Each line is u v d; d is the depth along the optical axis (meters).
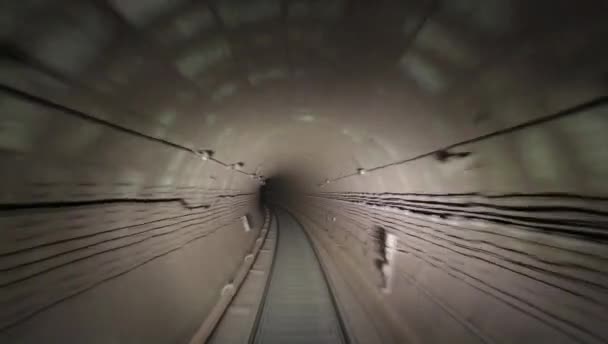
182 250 6.62
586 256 2.75
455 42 3.04
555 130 2.85
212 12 3.08
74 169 3.22
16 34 2.02
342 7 3.12
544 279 3.22
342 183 14.23
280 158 17.16
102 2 2.29
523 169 3.42
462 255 4.77
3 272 2.54
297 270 10.91
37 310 2.94
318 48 4.01
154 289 5.04
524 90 2.90
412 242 6.75
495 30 2.62
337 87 5.31
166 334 4.87
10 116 2.30
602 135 2.42
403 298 6.83
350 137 8.36
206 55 3.80
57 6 2.07
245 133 8.31
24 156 2.57
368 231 10.33
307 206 27.11
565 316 2.96
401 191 7.52
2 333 2.57
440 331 5.05
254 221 17.83
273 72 4.87
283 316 7.32
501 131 3.50
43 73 2.36
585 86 2.37
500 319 3.81
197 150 6.26
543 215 3.24
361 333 6.62
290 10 3.18
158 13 2.72
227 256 9.72
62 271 3.24
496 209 4.01
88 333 3.44
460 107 3.88
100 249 3.88
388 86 4.57
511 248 3.72
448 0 2.62
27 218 2.71
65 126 2.86
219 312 6.86
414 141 5.56
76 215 3.38
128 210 4.47
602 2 1.84
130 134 3.93
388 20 3.18
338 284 9.52
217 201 9.49
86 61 2.63
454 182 4.93
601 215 2.62
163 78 3.70
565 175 2.92
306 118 8.15
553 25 2.22
